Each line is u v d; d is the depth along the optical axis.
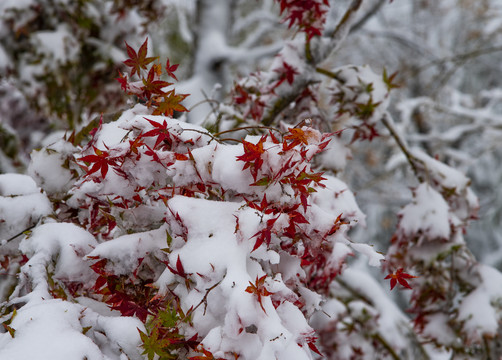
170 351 1.08
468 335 2.12
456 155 6.71
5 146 2.83
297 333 1.06
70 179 1.40
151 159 1.14
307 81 1.95
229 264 1.05
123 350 1.09
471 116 6.08
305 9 1.83
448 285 2.18
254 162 1.09
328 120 2.09
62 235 1.27
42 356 1.04
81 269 1.25
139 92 1.25
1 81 2.76
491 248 7.96
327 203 1.61
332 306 2.82
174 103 1.24
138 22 2.73
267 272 1.12
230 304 1.01
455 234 2.19
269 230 1.06
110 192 1.15
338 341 2.76
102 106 2.66
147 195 1.23
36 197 1.40
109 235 1.39
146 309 1.17
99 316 1.14
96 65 2.62
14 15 2.45
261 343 1.02
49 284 1.24
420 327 2.25
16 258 1.41
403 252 2.20
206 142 1.16
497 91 6.80
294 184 1.10
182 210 1.11
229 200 1.16
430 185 2.27
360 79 1.98
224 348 1.01
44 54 2.48
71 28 2.57
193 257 1.07
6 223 1.37
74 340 1.07
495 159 8.13
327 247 1.57
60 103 2.56
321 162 1.96
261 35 6.12
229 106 2.02
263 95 1.94
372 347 2.78
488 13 7.36
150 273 1.18
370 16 4.57
